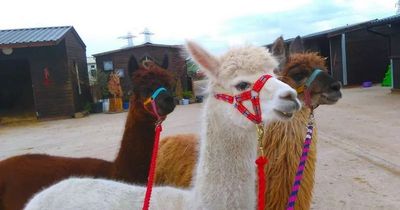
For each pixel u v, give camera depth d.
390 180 5.92
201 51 2.50
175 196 2.50
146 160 4.12
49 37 17.91
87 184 2.52
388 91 18.70
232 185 2.38
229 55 2.47
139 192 2.53
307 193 3.51
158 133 2.60
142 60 4.95
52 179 4.07
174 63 21.48
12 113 20.27
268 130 3.46
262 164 2.30
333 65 24.94
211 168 2.41
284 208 3.45
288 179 3.43
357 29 23.52
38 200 2.46
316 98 3.64
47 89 18.64
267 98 2.28
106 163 4.39
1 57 18.31
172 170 4.26
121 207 2.38
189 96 21.72
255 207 2.59
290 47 4.44
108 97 21.66
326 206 5.14
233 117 2.37
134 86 4.17
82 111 19.58
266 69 2.42
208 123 2.47
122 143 4.21
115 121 15.60
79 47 21.38
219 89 2.46
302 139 3.46
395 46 17.61
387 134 8.93
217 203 2.36
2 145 11.35
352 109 13.44
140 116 4.10
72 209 2.34
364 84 22.86
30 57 18.52
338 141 8.69
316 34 25.55
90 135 12.05
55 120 18.02
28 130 14.69
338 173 6.46
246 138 2.40
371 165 6.71
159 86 4.10
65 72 18.70
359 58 24.28
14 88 23.02
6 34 19.92
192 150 4.16
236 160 2.39
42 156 4.46
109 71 23.31
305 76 3.65
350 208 5.03
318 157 7.52
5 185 4.14
